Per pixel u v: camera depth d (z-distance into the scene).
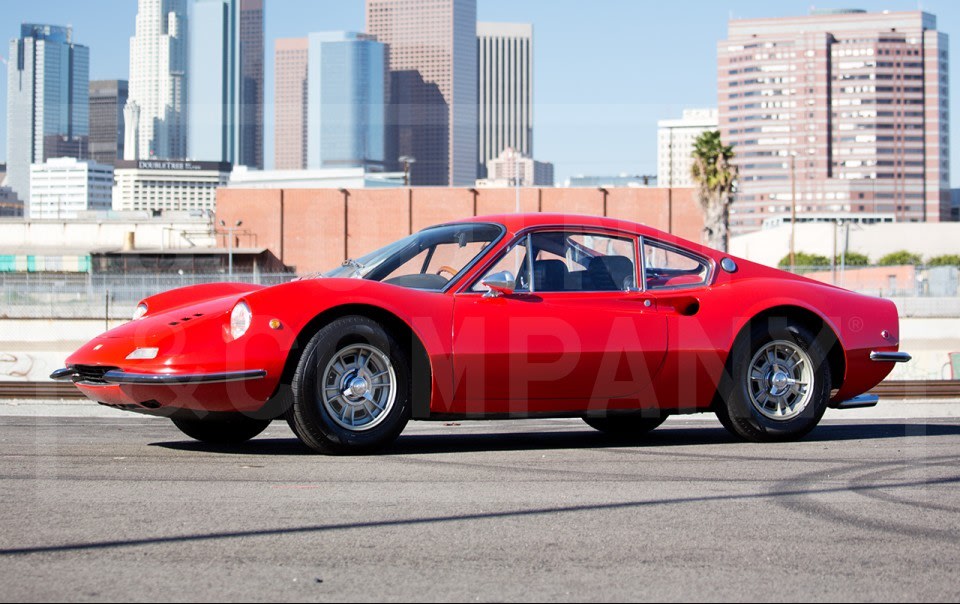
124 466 4.18
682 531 3.00
